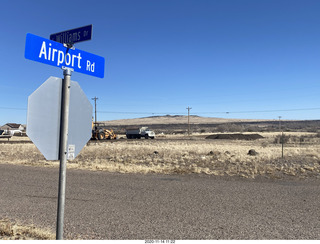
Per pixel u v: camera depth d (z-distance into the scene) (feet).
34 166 54.80
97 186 34.45
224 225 20.15
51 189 32.48
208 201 27.35
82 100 12.56
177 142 155.12
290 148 107.24
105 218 21.68
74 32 12.23
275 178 42.22
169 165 57.41
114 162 63.41
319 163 61.62
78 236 17.75
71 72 12.10
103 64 13.74
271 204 26.30
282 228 19.52
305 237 17.76
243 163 60.70
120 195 29.73
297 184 37.17
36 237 17.39
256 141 169.27
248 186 35.24
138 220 21.24
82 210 23.89
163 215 22.56
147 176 42.88
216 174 45.06
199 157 73.31
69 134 12.00
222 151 95.30
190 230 19.04
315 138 186.50
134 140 182.39
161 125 634.02
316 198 28.86
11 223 20.18
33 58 10.85
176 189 33.09
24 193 30.35
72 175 42.80
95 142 151.53
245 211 23.89
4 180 38.32
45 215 22.31
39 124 11.12
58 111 11.76
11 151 91.91
